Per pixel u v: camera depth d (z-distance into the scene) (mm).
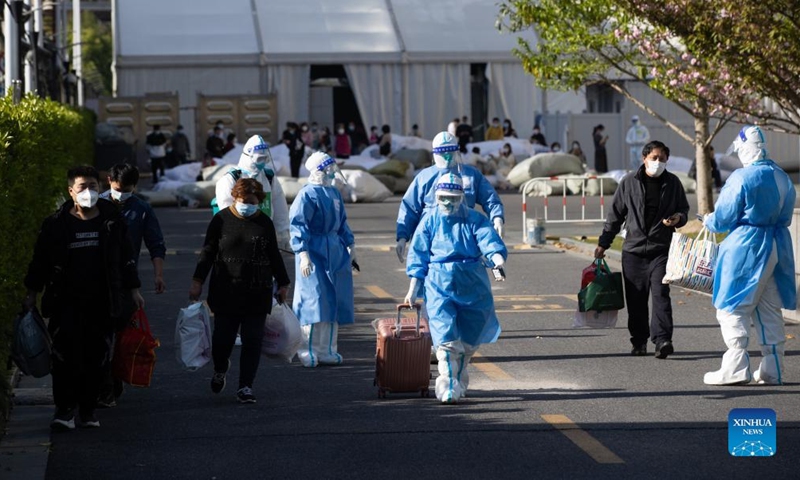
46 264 22484
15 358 22109
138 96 129875
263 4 137000
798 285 36156
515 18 59906
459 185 24578
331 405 24766
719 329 34438
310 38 133000
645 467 19609
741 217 26281
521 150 118875
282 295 26203
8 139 27984
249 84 131375
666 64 51812
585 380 27156
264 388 26672
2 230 25250
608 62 58438
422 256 24875
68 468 19938
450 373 24703
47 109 43219
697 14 41000
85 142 80562
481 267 24641
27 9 66125
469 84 133875
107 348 22688
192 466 19969
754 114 49188
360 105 132125
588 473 19266
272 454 20688
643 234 29906
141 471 19703
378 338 25531
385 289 44062
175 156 118500
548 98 140500
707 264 28688
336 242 29547
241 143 129375
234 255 24938
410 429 22453
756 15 39219
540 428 22453
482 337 24766
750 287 26094
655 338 29875
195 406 24766
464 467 19703
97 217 22562
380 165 107062
